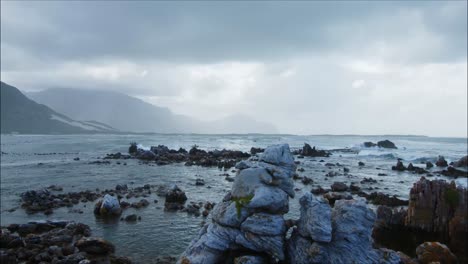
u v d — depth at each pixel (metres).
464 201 29.16
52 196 41.97
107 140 189.75
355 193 44.81
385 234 28.84
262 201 19.91
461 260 23.98
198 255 19.62
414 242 27.25
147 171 64.75
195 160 81.62
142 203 38.66
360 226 19.25
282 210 20.66
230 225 20.09
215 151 93.06
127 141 175.88
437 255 22.98
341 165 75.50
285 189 21.22
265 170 21.25
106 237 28.34
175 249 26.02
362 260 18.78
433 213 29.55
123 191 45.69
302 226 19.77
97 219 33.25
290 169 22.17
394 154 98.25
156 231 29.88
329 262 18.69
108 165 73.56
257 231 19.27
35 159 85.50
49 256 23.33
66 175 59.41
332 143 164.50
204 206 37.69
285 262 19.55
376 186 51.00
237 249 19.92
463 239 27.25
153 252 25.42
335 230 19.34
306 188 48.09
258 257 19.12
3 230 28.64
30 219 33.25
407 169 69.31
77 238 27.67
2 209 36.97
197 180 53.03
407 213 30.75
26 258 23.58
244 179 21.03
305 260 18.83
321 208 19.53
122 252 25.34
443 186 29.91
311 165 74.94
